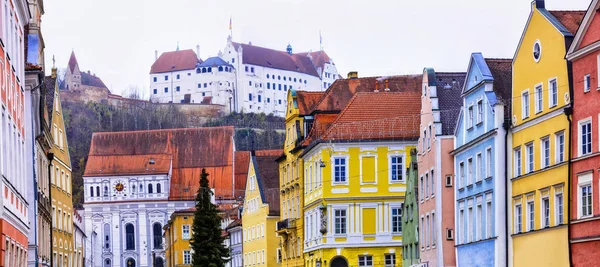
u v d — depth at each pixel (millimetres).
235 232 161125
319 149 104500
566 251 59094
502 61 74312
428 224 84062
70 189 110562
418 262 87938
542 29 63250
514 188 67688
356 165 103312
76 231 139625
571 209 58562
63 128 106188
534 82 64688
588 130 56938
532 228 65000
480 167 72875
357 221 102812
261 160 145125
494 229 69375
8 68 45750
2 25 43406
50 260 87812
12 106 47406
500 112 69000
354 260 102438
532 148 65125
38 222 74812
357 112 105125
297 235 119188
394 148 103000
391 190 102625
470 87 75062
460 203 77875
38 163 77312
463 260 76938
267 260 136500
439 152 80562
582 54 57156
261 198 139500
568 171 58875
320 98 122562
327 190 103250
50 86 99188
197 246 117750
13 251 46062
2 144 42281
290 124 124438
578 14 63594
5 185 43031
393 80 116375
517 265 67125
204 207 118438
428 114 84125
